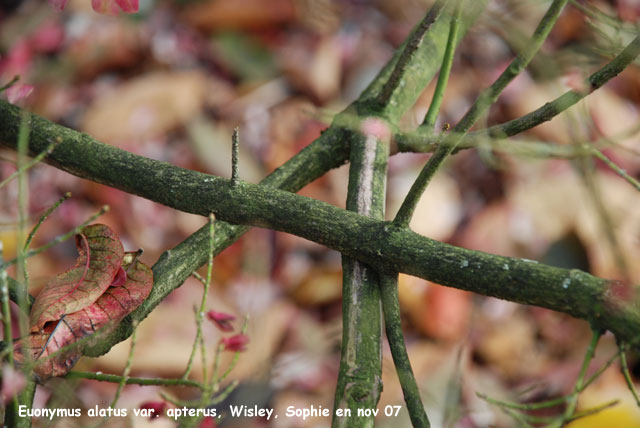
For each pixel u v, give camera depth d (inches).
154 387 29.5
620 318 15.7
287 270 35.7
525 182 37.2
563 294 16.1
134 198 36.7
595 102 36.7
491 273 16.6
